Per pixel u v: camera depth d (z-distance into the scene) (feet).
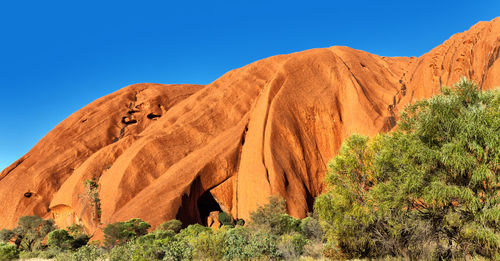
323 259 42.70
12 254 78.84
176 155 186.19
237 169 179.73
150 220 139.23
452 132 29.66
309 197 170.50
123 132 269.85
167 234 93.45
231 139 192.54
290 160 177.06
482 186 28.48
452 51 184.65
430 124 30.01
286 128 190.70
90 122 274.36
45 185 213.25
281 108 200.13
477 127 27.12
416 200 33.22
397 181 33.06
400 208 32.83
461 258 31.37
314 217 92.68
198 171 169.17
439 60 189.67
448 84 169.27
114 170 180.04
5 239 152.25
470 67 164.04
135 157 177.37
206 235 44.32
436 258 33.50
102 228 147.74
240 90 233.14
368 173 38.52
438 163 30.19
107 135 260.62
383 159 34.58
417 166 30.94
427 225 32.76
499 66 134.31
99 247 110.32
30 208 203.21
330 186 41.19
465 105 31.04
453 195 27.40
